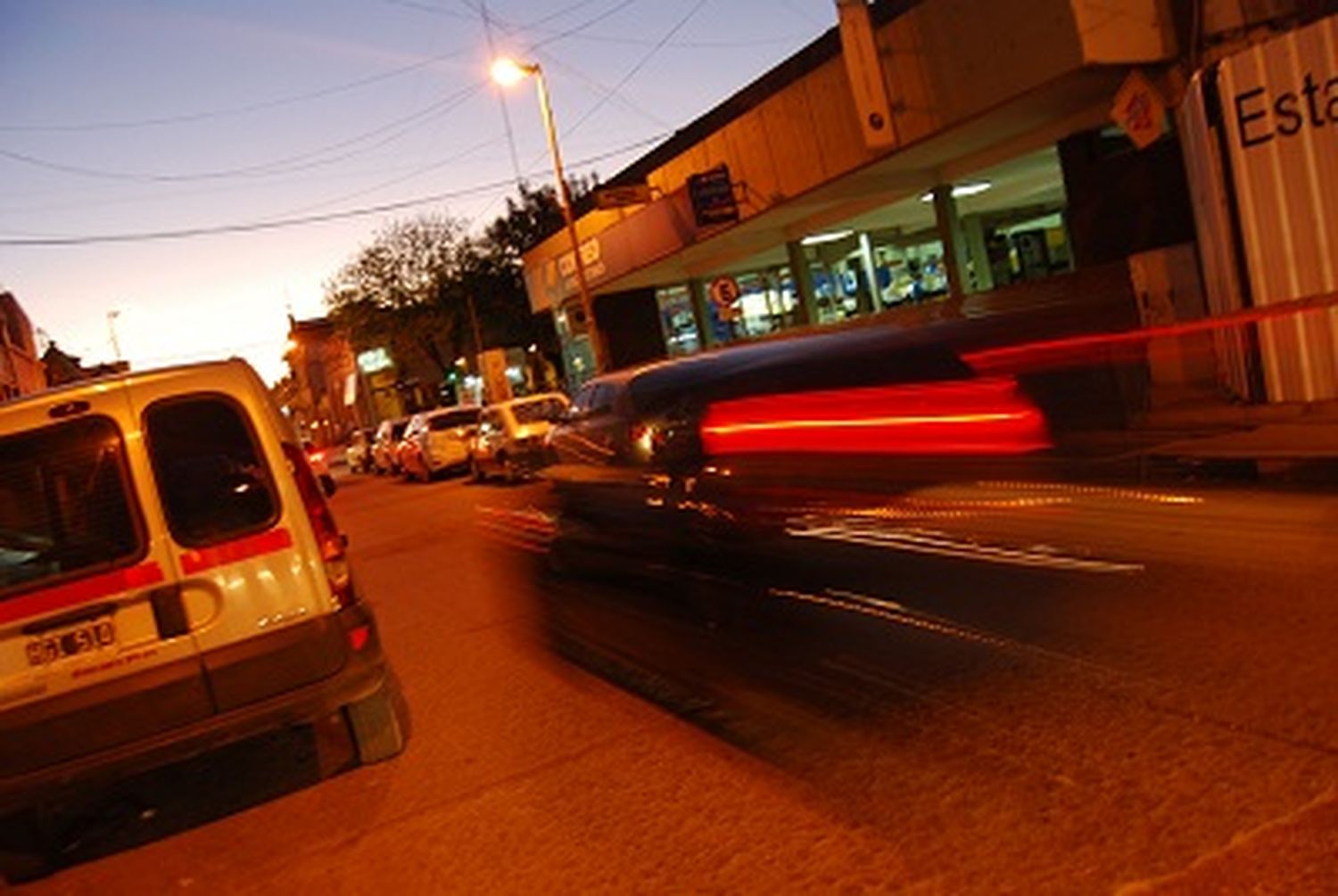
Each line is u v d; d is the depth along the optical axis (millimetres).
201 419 5227
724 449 8047
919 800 4035
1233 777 3732
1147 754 4031
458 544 14188
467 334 51562
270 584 5191
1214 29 14094
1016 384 8648
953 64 16562
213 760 6406
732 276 32125
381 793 5258
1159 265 12594
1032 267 26453
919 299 27281
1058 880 3303
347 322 50844
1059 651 5312
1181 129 12172
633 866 3955
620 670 6578
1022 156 19031
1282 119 9695
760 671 5949
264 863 4707
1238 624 5211
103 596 4980
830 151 19797
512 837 4426
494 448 21750
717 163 23281
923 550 7621
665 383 8898
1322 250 9609
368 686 5359
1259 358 10297
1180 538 6832
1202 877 3168
